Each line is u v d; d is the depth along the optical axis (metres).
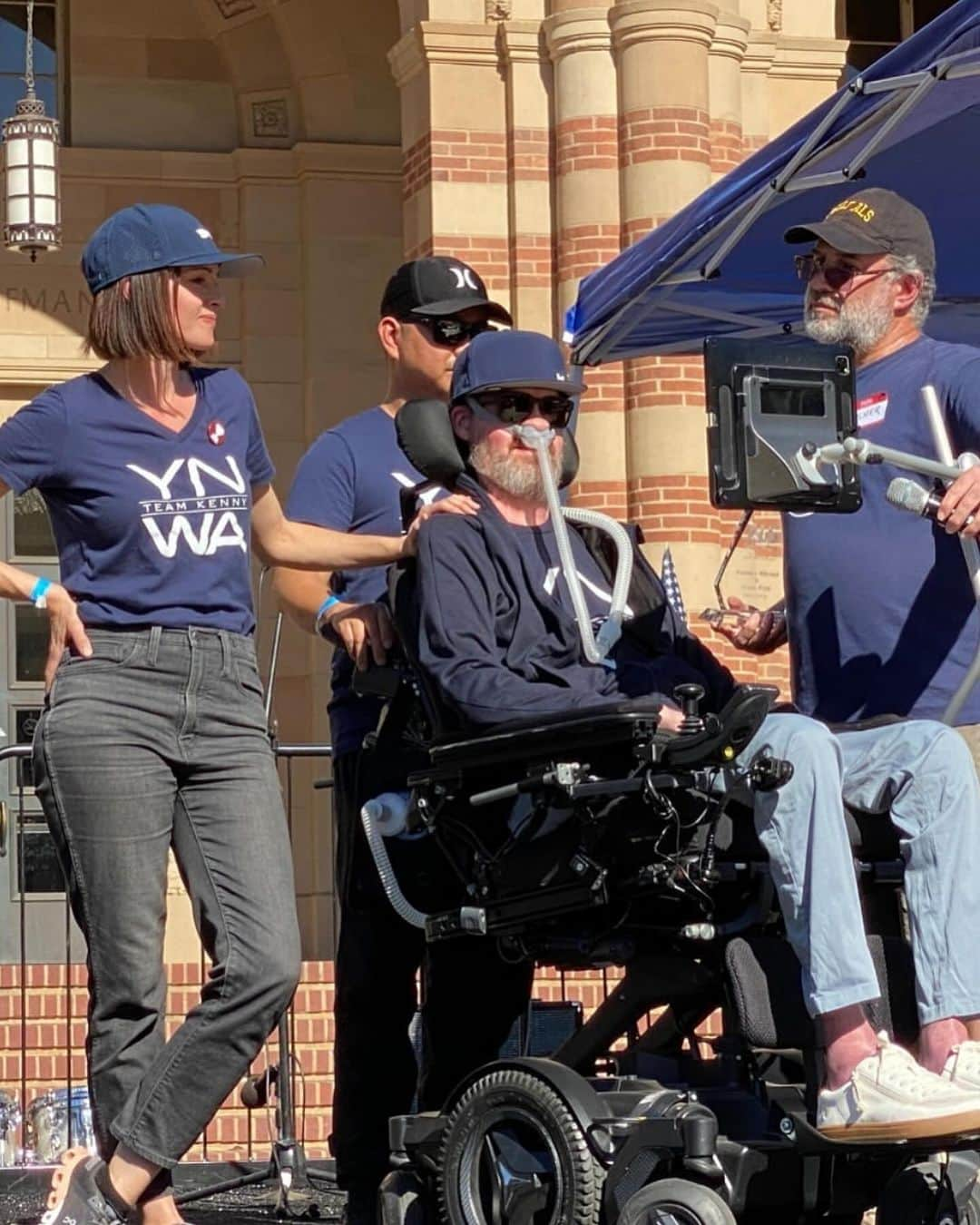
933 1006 4.51
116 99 13.62
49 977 9.08
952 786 4.57
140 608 4.71
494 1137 4.73
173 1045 4.71
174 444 4.77
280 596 5.66
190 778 4.77
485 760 4.77
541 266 10.86
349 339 13.70
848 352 4.73
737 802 4.73
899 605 5.12
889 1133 4.39
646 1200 4.46
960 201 7.34
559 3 10.74
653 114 10.55
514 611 4.99
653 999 4.86
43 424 4.71
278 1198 6.84
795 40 11.22
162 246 4.71
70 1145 7.49
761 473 4.64
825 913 4.45
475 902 4.91
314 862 13.20
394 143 13.73
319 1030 9.12
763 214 7.08
